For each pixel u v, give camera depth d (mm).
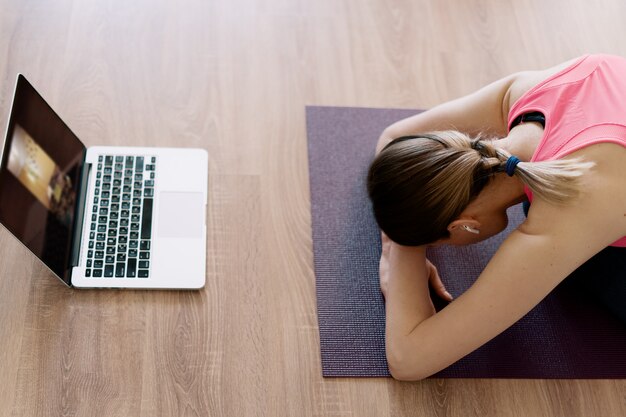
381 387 1277
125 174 1393
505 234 1472
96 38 1608
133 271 1307
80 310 1292
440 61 1714
